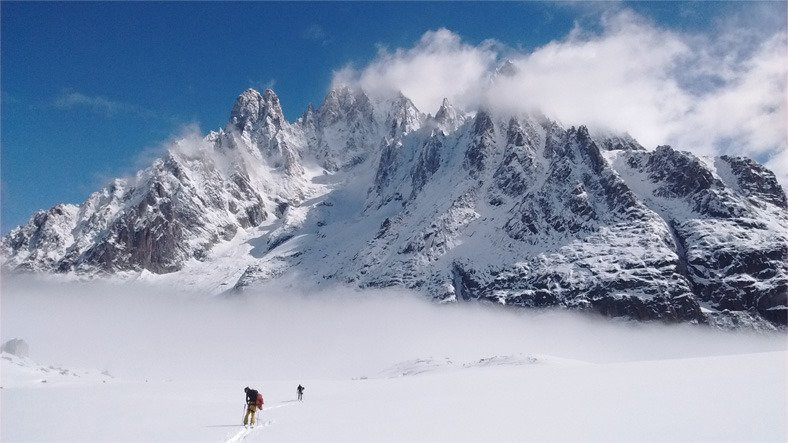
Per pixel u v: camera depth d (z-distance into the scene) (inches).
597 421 1267.2
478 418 1449.3
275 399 2891.2
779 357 2358.5
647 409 1363.2
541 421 1326.3
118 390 3405.5
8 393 3110.2
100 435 1572.3
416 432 1306.6
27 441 1502.2
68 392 3216.0
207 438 1454.2
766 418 1159.6
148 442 1411.2
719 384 1653.5
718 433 1069.8
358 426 1469.0
